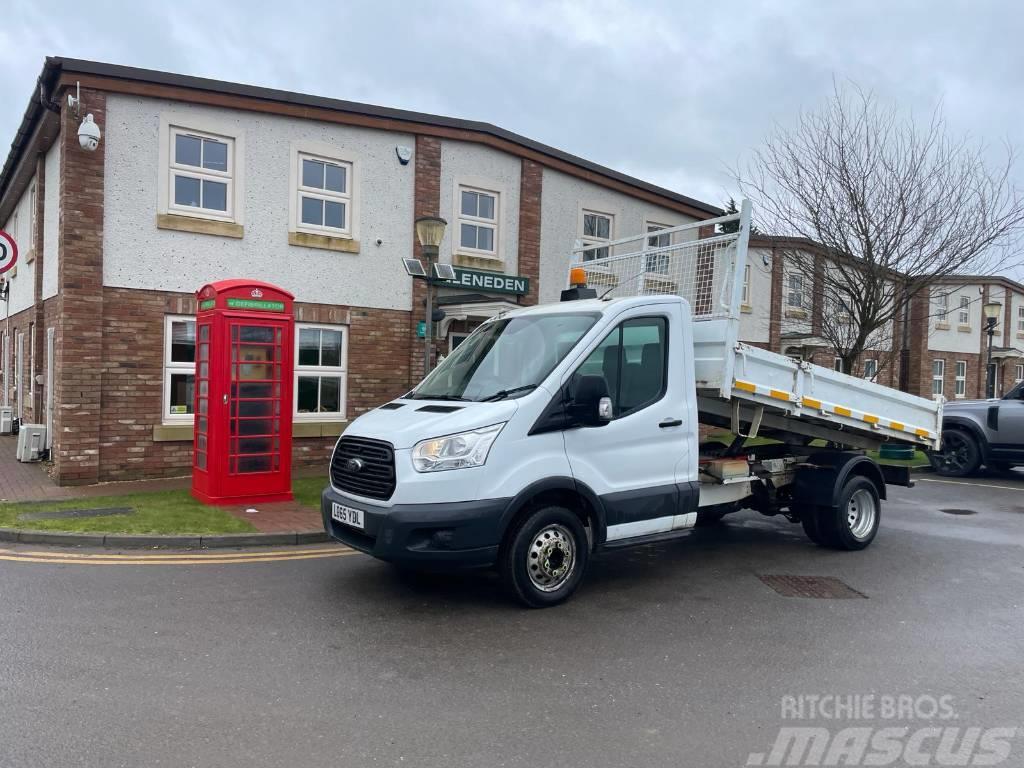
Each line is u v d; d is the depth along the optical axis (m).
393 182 12.70
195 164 11.03
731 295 6.49
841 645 4.92
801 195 12.83
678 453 6.29
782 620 5.43
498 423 5.27
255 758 3.31
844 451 7.93
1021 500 11.29
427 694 4.03
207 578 6.16
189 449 10.93
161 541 7.11
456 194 13.40
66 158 9.99
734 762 3.38
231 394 8.87
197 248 10.97
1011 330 29.80
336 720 3.70
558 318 6.17
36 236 13.29
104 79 10.13
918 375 25.38
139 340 10.56
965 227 12.43
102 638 4.70
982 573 6.88
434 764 3.31
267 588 5.92
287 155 11.68
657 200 16.38
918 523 9.38
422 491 5.11
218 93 10.92
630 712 3.87
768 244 13.92
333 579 6.23
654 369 6.21
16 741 3.40
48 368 12.56
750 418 7.26
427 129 12.89
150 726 3.58
